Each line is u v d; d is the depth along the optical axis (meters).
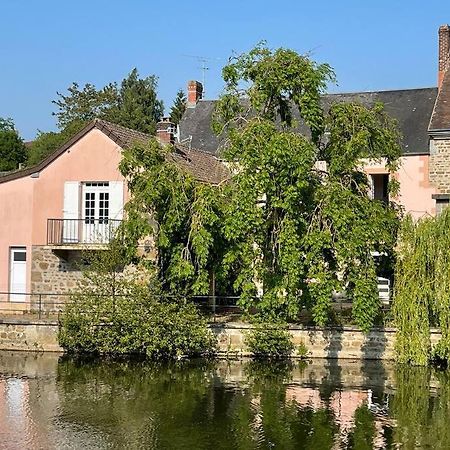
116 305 20.78
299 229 19.84
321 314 19.20
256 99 20.77
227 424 14.06
